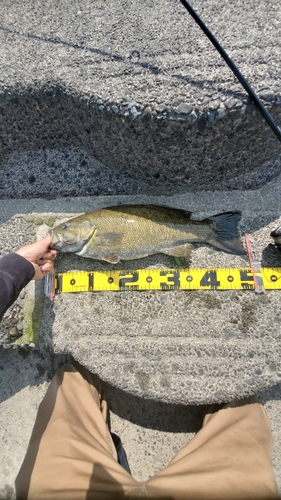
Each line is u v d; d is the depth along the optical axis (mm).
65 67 664
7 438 810
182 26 658
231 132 642
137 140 685
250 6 654
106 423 774
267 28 640
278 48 626
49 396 745
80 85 650
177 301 742
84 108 670
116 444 767
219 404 734
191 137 653
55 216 816
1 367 850
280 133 555
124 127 661
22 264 560
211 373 697
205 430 689
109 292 756
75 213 816
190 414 802
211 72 620
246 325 718
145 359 714
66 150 816
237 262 754
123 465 748
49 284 760
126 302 749
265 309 723
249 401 722
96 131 714
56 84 663
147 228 731
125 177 810
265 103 601
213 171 750
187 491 564
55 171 822
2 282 516
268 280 735
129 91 630
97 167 812
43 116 729
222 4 661
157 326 732
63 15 697
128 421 805
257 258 750
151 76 634
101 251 737
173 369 705
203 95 609
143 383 700
